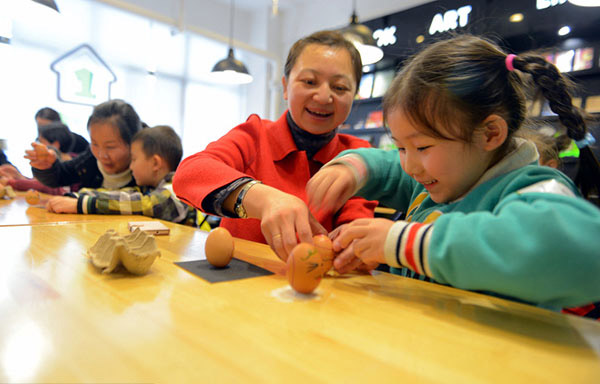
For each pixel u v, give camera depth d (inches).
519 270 14.3
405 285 20.1
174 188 31.2
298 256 17.3
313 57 35.3
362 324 14.3
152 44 152.6
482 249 15.3
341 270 21.3
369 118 126.0
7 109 120.7
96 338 12.1
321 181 26.6
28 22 123.6
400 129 21.8
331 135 40.9
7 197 62.2
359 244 19.7
